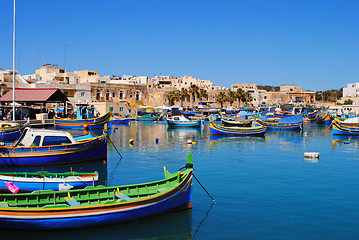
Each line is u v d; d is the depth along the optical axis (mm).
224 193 20234
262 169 27281
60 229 14055
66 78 115125
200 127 73688
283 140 49719
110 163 29266
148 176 24469
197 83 164625
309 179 23875
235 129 55969
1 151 25219
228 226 15383
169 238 14234
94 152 28422
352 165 29188
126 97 117188
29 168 25734
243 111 111375
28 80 101750
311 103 164125
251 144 44312
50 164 26375
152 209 15641
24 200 14305
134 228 15055
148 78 153125
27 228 13820
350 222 15836
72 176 18594
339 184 22516
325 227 15297
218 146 41938
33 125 59500
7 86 81625
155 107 113938
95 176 19000
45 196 14602
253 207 17781
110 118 65812
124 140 47688
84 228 14375
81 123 63688
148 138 50750
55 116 66312
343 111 110625
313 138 52875
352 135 56500
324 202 18672
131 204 14891
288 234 14602
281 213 16953
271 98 168000
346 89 157500
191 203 17516
